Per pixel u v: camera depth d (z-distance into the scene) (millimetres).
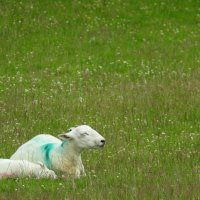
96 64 98250
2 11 112875
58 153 54469
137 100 76750
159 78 87750
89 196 46719
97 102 76625
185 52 102750
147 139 63750
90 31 109750
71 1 117062
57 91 82625
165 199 46375
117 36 108562
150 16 115062
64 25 111062
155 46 105312
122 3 117938
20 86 85938
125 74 92312
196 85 82500
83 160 57594
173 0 119688
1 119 71250
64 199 46188
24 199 46781
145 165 55312
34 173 52156
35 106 75438
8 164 52031
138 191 47719
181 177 51250
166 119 70938
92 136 53812
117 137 64000
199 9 117562
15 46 104312
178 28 112062
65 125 69250
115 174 52562
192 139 63844
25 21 111125
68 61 99500
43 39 106750
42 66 97688
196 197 46719
